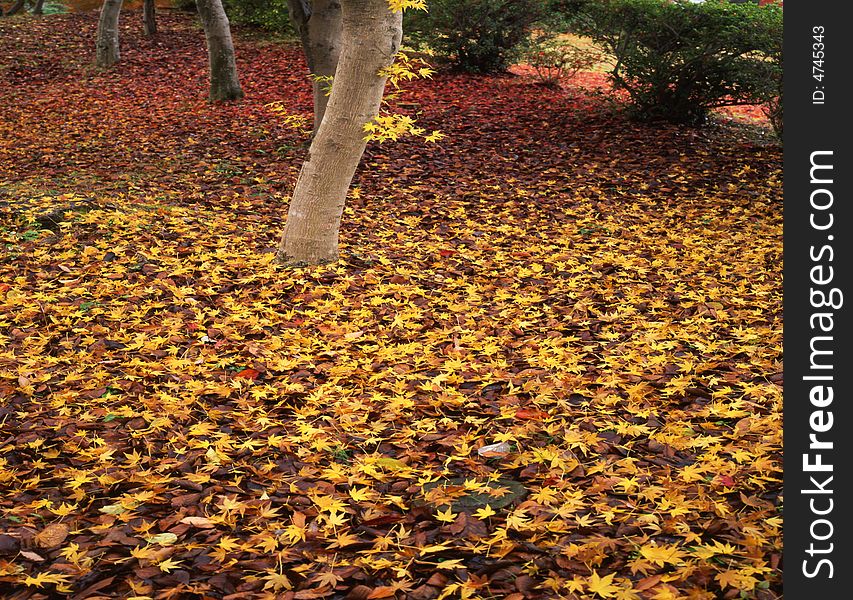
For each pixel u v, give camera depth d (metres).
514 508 3.18
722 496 3.18
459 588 2.65
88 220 7.46
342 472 3.51
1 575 2.78
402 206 8.79
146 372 4.64
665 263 6.93
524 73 16.39
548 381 4.46
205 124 12.63
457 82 15.06
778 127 11.34
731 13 10.95
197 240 7.25
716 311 5.58
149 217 7.84
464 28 15.44
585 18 12.34
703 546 2.78
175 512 3.24
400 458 3.68
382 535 3.03
